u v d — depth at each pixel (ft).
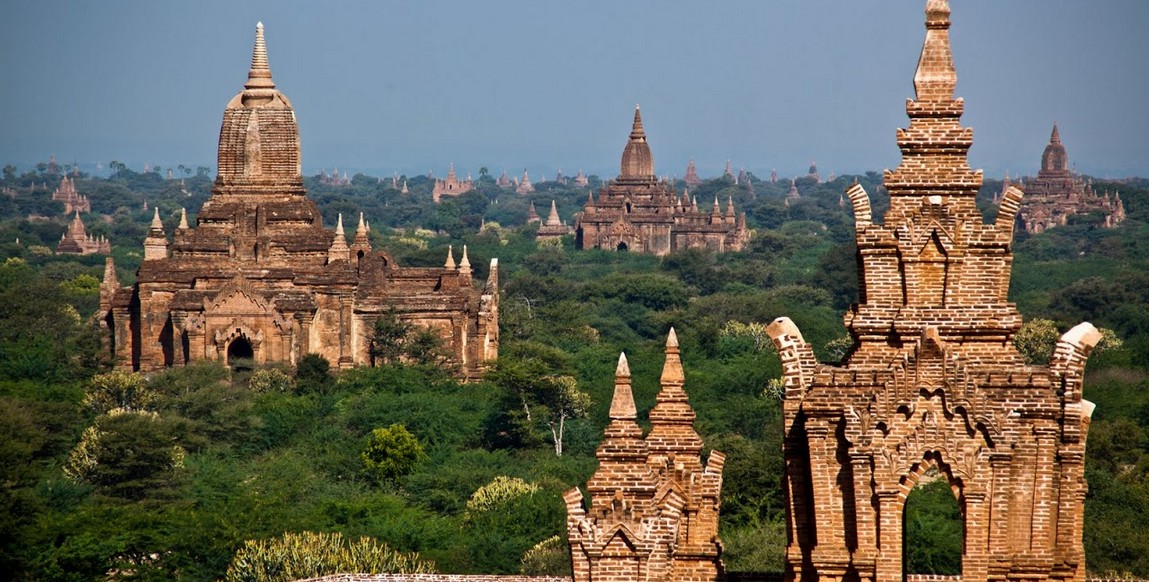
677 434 237.86
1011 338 207.92
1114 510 504.84
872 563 200.75
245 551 499.10
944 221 208.64
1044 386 203.31
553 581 293.64
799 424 206.39
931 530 408.46
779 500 494.18
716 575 219.82
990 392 204.03
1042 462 203.00
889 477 201.05
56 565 524.52
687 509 220.64
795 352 207.41
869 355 208.64
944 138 209.97
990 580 202.49
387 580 296.92
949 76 211.61
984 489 201.98
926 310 207.62
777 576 223.30
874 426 201.77
